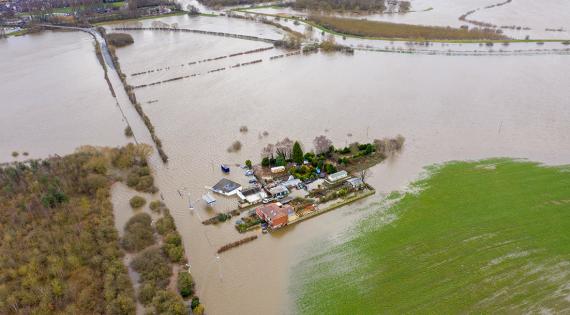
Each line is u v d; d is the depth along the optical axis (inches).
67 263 3221.0
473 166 4414.4
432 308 2829.7
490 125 5246.1
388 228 3602.4
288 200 3964.1
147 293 2972.4
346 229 3634.4
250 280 3161.9
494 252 3260.3
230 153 4817.9
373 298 2942.9
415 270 3147.1
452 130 5167.3
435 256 3260.3
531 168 4328.3
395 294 2960.1
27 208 3791.8
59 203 3900.1
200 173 4490.7
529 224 3526.1
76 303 2908.5
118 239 3565.5
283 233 3631.9
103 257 3314.5
